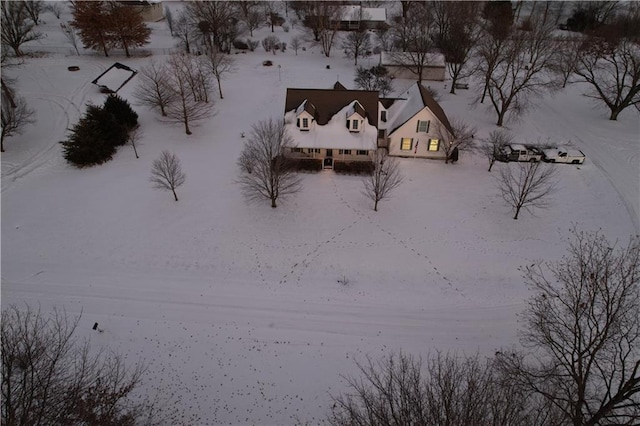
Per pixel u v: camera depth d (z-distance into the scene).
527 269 34.12
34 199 40.31
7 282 32.66
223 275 33.53
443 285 32.97
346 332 29.70
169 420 25.09
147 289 32.47
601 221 38.53
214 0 69.69
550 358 28.50
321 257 34.81
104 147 45.19
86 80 60.75
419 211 39.25
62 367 24.28
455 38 62.19
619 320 25.83
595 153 47.88
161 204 39.47
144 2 87.38
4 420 18.28
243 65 67.88
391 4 100.69
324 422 24.97
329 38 78.44
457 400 18.61
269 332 29.66
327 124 44.88
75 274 33.50
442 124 43.94
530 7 106.00
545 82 62.97
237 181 42.09
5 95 51.91
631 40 65.12
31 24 79.06
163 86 52.44
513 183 42.66
